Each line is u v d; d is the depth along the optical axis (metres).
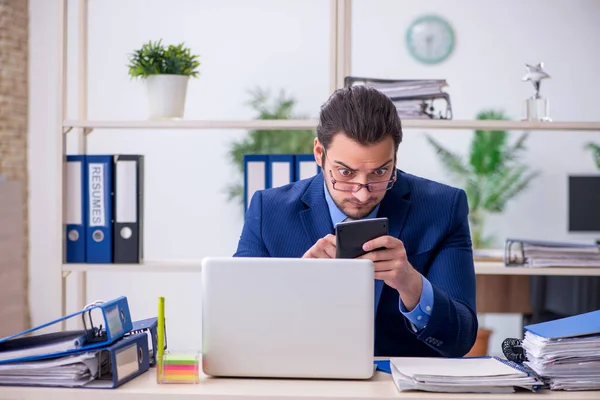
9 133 5.10
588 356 1.16
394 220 1.59
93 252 2.42
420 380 1.12
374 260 1.32
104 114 6.87
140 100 6.85
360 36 7.08
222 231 7.14
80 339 1.15
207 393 1.11
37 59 5.32
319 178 1.68
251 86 7.18
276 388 1.15
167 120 2.42
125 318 1.25
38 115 5.34
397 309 1.58
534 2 6.96
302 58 7.17
